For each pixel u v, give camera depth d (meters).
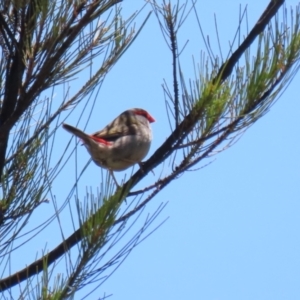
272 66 6.25
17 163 6.32
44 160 6.30
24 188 6.26
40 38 6.09
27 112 6.38
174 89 6.38
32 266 6.39
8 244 6.03
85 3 6.08
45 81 6.16
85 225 5.27
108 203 5.23
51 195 5.67
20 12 6.10
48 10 5.91
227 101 6.28
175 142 6.64
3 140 6.15
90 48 6.32
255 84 6.25
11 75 6.27
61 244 6.39
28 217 6.09
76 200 5.31
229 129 6.42
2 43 6.42
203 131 6.43
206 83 6.27
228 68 6.48
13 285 6.36
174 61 6.34
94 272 5.25
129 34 6.49
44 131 6.39
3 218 6.17
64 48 6.06
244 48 6.57
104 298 5.29
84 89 6.52
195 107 6.27
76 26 6.04
